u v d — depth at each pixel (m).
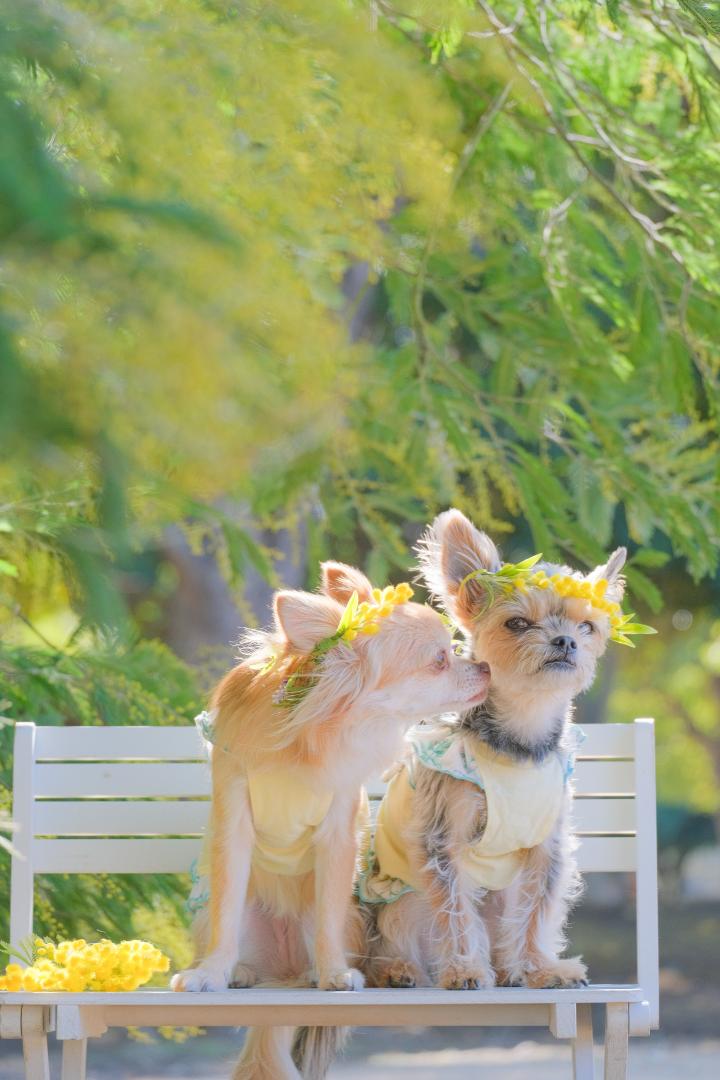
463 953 6.46
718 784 37.62
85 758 7.41
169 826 7.46
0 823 5.50
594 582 6.83
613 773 7.36
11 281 2.57
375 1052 18.08
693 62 8.84
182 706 10.06
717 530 10.79
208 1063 16.55
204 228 2.72
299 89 4.83
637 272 10.32
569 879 6.85
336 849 6.32
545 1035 20.00
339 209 6.86
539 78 9.46
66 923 9.12
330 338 4.03
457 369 11.12
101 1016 5.79
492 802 6.45
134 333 2.65
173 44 4.14
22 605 8.97
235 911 6.25
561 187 10.52
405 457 10.84
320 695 6.05
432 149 5.55
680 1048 17.36
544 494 10.47
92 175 3.45
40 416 2.43
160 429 2.62
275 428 2.81
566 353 10.84
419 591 15.41
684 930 31.23
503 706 6.57
